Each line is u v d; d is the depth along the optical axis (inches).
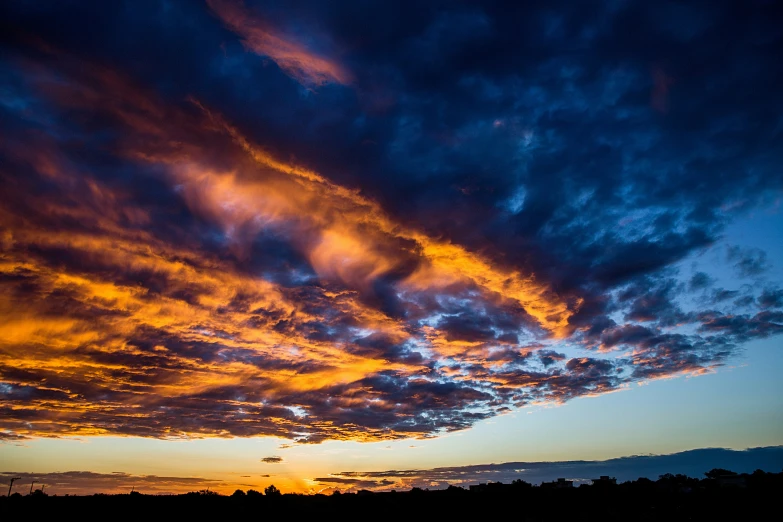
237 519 2288.4
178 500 2618.1
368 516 2320.4
